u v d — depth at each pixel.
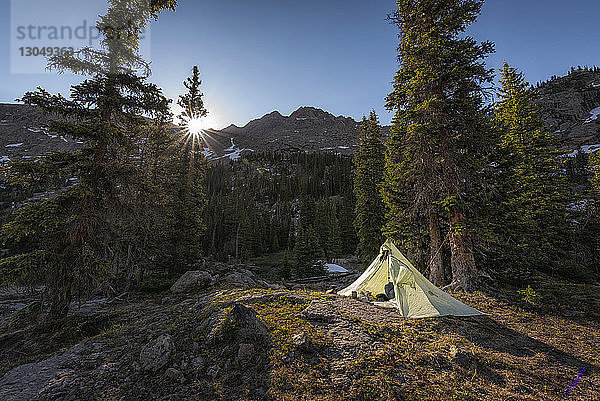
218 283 15.12
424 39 12.91
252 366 5.66
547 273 18.27
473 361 5.81
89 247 10.92
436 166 12.67
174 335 7.16
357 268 40.38
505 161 12.96
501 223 13.51
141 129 12.96
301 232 37.31
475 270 12.14
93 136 10.74
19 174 9.42
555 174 22.19
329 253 48.34
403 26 14.37
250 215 65.81
